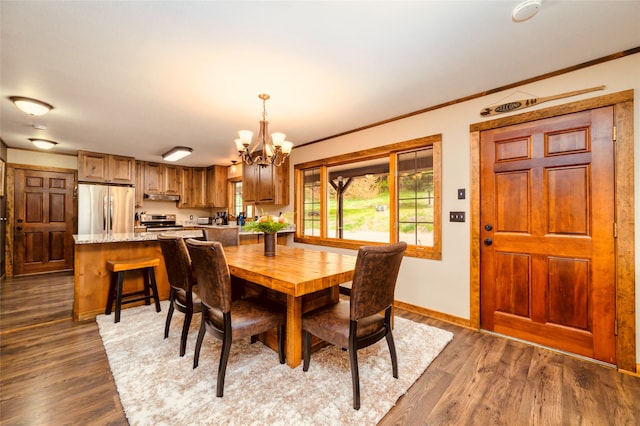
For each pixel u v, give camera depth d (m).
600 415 1.53
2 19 1.53
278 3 1.44
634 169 1.92
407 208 3.21
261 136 2.76
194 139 4.03
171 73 2.16
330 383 1.77
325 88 2.44
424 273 2.98
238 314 1.83
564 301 2.19
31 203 4.71
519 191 2.40
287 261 2.33
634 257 1.92
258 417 1.48
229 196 6.19
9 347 2.22
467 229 2.68
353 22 1.59
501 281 2.50
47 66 2.04
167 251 2.23
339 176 4.10
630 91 1.92
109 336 2.40
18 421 1.44
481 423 1.47
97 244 2.94
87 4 1.43
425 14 1.53
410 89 2.48
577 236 2.14
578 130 2.13
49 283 4.16
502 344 2.33
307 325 1.87
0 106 2.78
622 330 1.95
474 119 2.63
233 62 2.01
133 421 1.43
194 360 1.91
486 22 1.60
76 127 3.47
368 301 1.64
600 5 1.47
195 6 1.45
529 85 2.33
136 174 5.46
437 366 2.00
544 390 1.74
